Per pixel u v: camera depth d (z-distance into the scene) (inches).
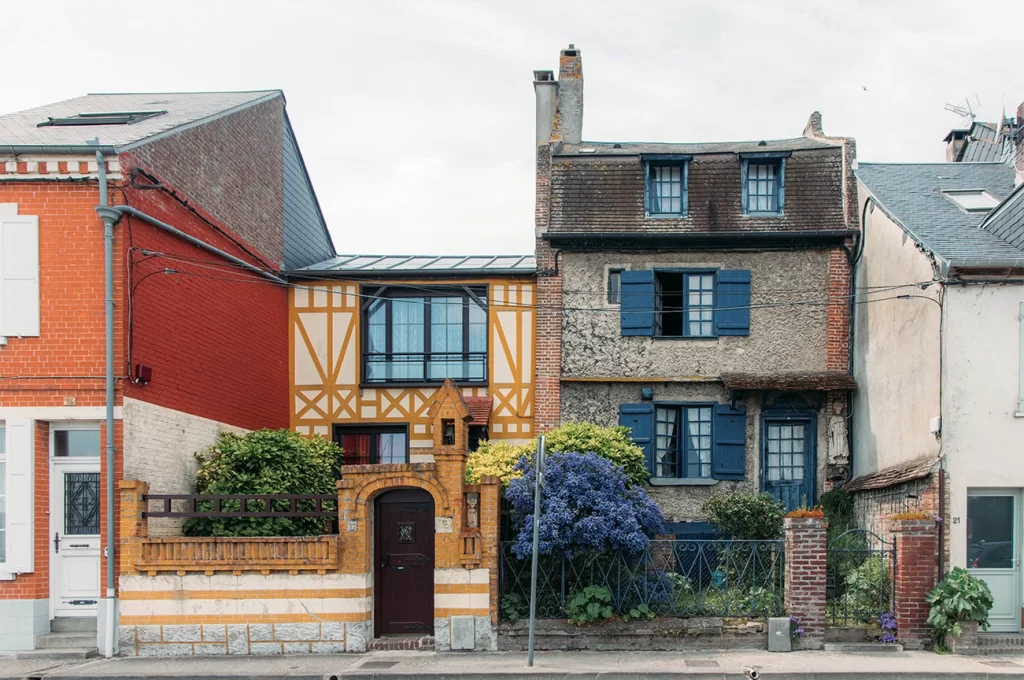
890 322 608.7
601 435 587.8
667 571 514.9
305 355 715.4
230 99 687.7
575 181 707.4
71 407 488.4
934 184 681.0
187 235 553.9
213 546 489.1
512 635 485.1
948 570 517.0
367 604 488.7
